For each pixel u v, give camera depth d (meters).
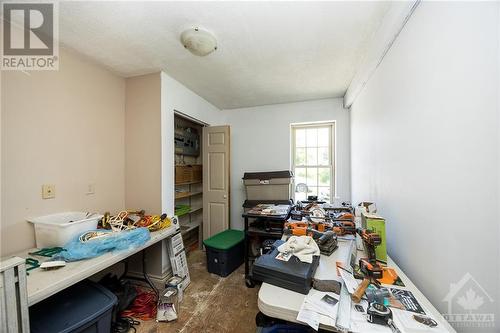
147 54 1.94
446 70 0.89
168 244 2.25
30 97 1.63
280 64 2.13
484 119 0.70
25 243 1.58
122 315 1.82
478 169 0.73
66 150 1.87
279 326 1.04
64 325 1.21
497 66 0.65
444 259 0.91
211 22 1.50
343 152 3.08
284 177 2.93
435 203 0.97
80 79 1.98
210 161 3.31
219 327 1.70
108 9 1.37
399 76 1.33
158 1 1.30
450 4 0.86
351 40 1.72
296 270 0.98
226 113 3.68
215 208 3.28
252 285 2.28
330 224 1.83
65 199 1.86
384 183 1.61
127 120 2.42
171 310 1.78
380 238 1.22
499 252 0.66
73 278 1.19
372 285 0.98
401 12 1.18
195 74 2.36
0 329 0.80
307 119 3.26
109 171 2.25
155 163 2.32
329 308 0.80
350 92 2.57
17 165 1.55
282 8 1.36
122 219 1.94
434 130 0.98
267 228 2.43
